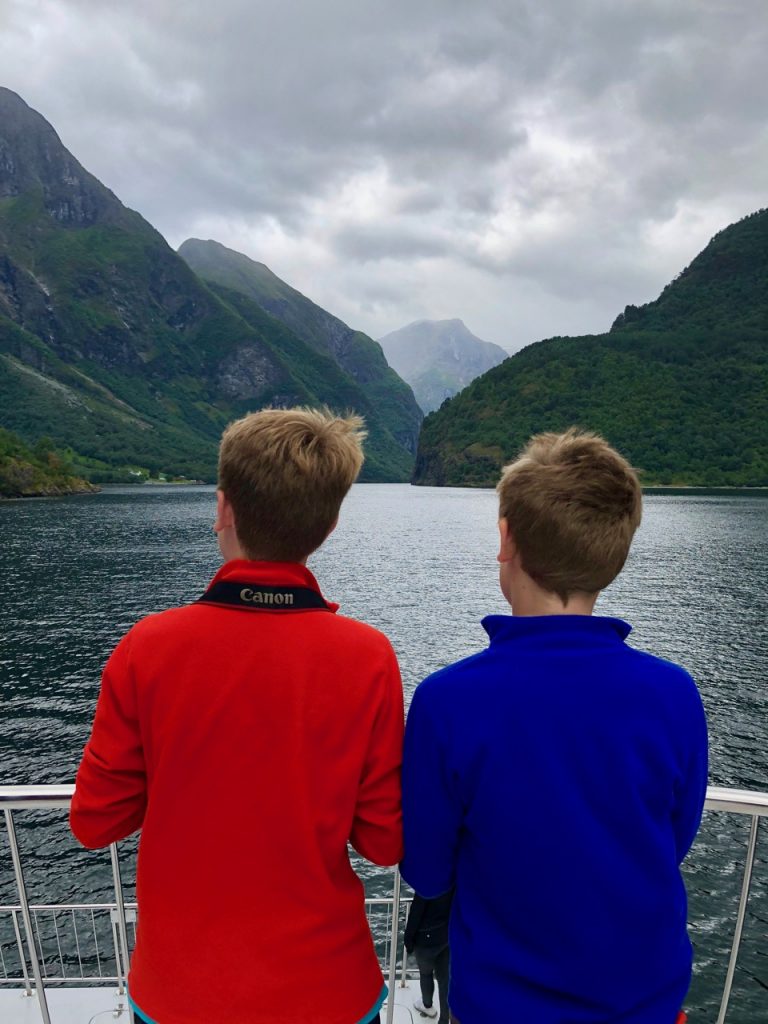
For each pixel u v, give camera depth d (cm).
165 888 134
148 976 135
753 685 2383
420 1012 241
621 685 130
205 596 143
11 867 1234
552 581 140
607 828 125
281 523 138
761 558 5991
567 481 137
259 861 131
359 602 3931
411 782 139
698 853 1271
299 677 133
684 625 3353
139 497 15312
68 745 1788
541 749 126
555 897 123
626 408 19725
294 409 154
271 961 130
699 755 137
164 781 134
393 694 141
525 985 126
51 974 947
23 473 14925
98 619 3397
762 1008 916
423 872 144
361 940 141
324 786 134
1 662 2622
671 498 14775
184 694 132
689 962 132
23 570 5031
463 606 3819
